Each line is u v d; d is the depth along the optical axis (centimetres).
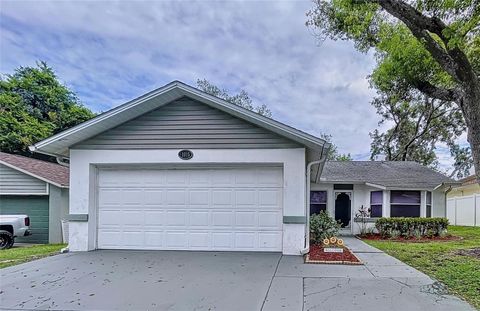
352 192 1606
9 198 1310
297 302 472
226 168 884
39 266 695
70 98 2766
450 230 1661
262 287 541
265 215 864
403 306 457
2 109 2342
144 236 894
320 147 813
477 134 698
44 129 2420
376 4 757
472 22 641
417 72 827
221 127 865
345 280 585
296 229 821
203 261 738
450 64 698
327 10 1023
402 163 1894
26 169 1290
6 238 1112
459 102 748
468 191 2242
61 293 514
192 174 893
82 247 875
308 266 692
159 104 869
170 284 558
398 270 663
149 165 898
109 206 909
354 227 1562
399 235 1387
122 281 577
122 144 885
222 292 515
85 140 891
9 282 576
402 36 845
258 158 846
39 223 1292
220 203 880
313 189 1627
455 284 559
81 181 886
